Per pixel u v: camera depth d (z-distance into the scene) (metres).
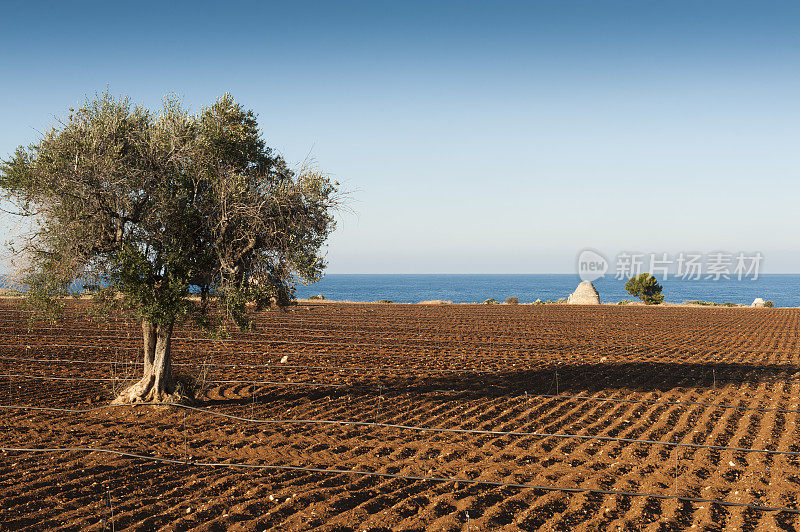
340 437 12.68
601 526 8.39
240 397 16.23
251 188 13.48
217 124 13.64
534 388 17.86
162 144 12.97
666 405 15.75
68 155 12.45
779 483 10.03
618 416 14.66
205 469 10.49
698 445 12.05
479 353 24.98
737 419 14.27
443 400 16.16
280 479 10.05
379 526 8.24
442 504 9.04
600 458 11.41
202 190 13.62
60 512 8.47
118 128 13.05
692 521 8.58
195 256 13.78
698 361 23.23
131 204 13.04
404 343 27.86
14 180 12.32
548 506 9.07
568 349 26.44
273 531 8.02
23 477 9.76
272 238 13.64
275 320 38.31
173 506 8.81
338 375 19.52
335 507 8.88
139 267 12.85
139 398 14.69
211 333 13.98
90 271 13.04
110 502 8.77
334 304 57.09
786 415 14.57
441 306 56.03
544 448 12.05
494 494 9.53
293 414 14.52
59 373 18.83
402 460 11.25
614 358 23.86
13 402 15.09
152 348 14.98
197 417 13.91
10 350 23.06
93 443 11.82
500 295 139.62
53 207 12.44
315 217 13.92
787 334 33.47
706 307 58.47
